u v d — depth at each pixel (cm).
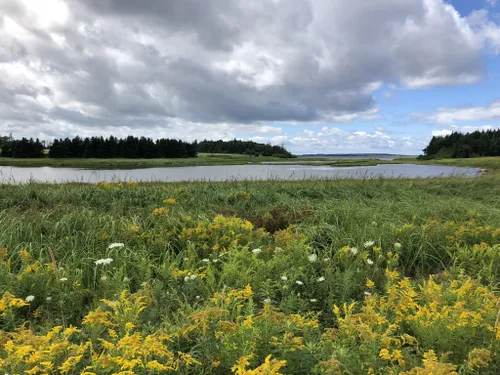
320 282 371
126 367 185
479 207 748
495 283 392
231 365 205
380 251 455
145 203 761
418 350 240
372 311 262
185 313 276
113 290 329
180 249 491
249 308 279
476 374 211
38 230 509
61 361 199
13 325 262
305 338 244
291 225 576
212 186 991
